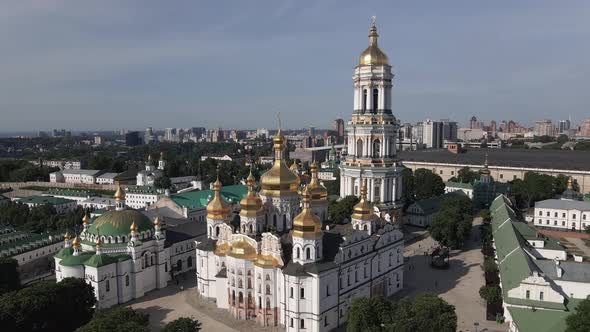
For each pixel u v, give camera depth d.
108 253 128.38
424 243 182.75
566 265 112.75
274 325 108.62
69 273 121.94
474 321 109.69
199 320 112.62
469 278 141.38
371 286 120.69
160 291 134.50
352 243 112.56
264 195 124.00
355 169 179.38
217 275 119.12
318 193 131.00
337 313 108.31
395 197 181.88
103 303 121.06
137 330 78.62
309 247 103.44
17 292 99.88
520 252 121.38
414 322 82.88
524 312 99.06
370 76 176.62
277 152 125.50
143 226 136.12
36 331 95.31
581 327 80.44
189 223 163.88
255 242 111.75
